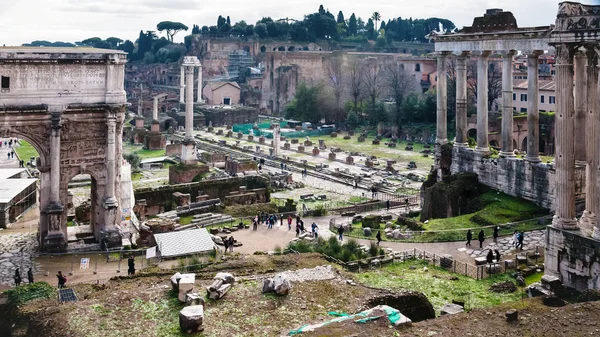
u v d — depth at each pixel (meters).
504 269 40.84
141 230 54.53
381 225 59.03
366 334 22.34
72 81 49.97
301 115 173.50
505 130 57.34
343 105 168.62
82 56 49.75
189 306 24.84
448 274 40.28
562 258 35.50
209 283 29.05
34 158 105.44
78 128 51.31
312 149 123.75
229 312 25.53
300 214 65.94
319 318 25.03
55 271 45.78
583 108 47.62
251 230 59.19
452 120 130.12
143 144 132.12
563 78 34.94
